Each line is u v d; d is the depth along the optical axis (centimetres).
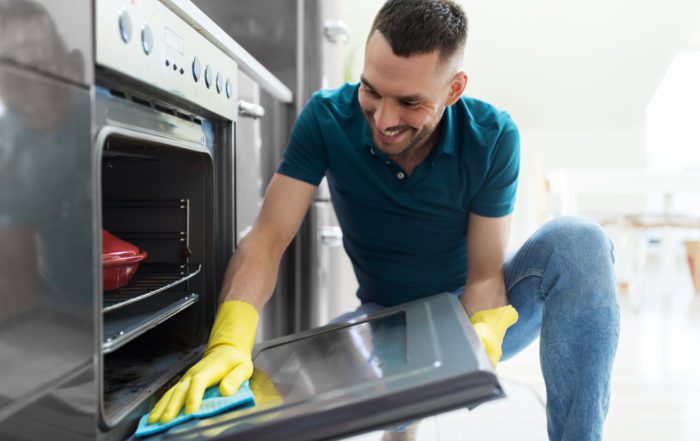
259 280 109
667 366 243
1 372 51
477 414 193
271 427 66
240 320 99
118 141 79
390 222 131
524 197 535
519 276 123
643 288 439
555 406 111
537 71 500
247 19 182
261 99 144
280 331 166
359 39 492
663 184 344
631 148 533
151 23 76
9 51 51
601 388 107
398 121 103
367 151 124
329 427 65
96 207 64
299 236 179
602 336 107
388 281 139
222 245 111
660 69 486
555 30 471
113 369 91
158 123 84
